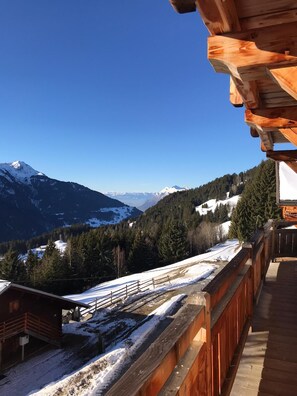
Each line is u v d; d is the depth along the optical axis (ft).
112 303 66.90
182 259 148.15
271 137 15.19
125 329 48.85
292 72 5.83
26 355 44.27
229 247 156.56
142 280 100.01
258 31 5.82
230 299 8.23
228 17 5.43
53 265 120.47
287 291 16.90
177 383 4.32
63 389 31.09
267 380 9.74
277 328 12.83
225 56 5.99
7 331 42.27
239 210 159.74
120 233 167.02
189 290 65.98
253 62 5.85
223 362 7.74
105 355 37.42
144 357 3.93
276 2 5.24
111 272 135.95
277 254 23.95
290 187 48.32
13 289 43.34
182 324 4.82
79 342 47.03
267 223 22.17
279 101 10.77
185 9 5.28
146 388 3.41
